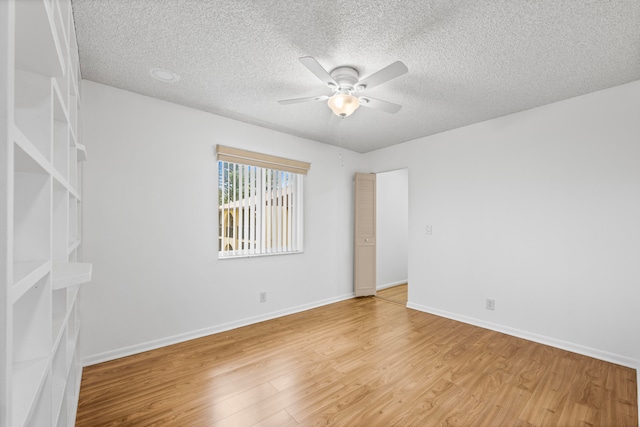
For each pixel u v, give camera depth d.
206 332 2.91
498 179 3.07
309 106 2.82
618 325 2.34
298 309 3.72
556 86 2.38
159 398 1.86
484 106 2.80
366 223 4.49
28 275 0.64
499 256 3.05
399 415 1.71
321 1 1.47
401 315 3.56
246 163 3.22
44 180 0.87
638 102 2.28
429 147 3.73
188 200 2.82
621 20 1.59
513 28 1.67
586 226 2.51
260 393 1.92
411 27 1.67
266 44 1.84
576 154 2.57
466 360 2.38
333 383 2.04
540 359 2.40
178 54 1.96
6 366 0.49
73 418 1.58
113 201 2.41
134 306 2.50
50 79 0.91
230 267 3.11
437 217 3.61
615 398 1.86
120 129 2.45
